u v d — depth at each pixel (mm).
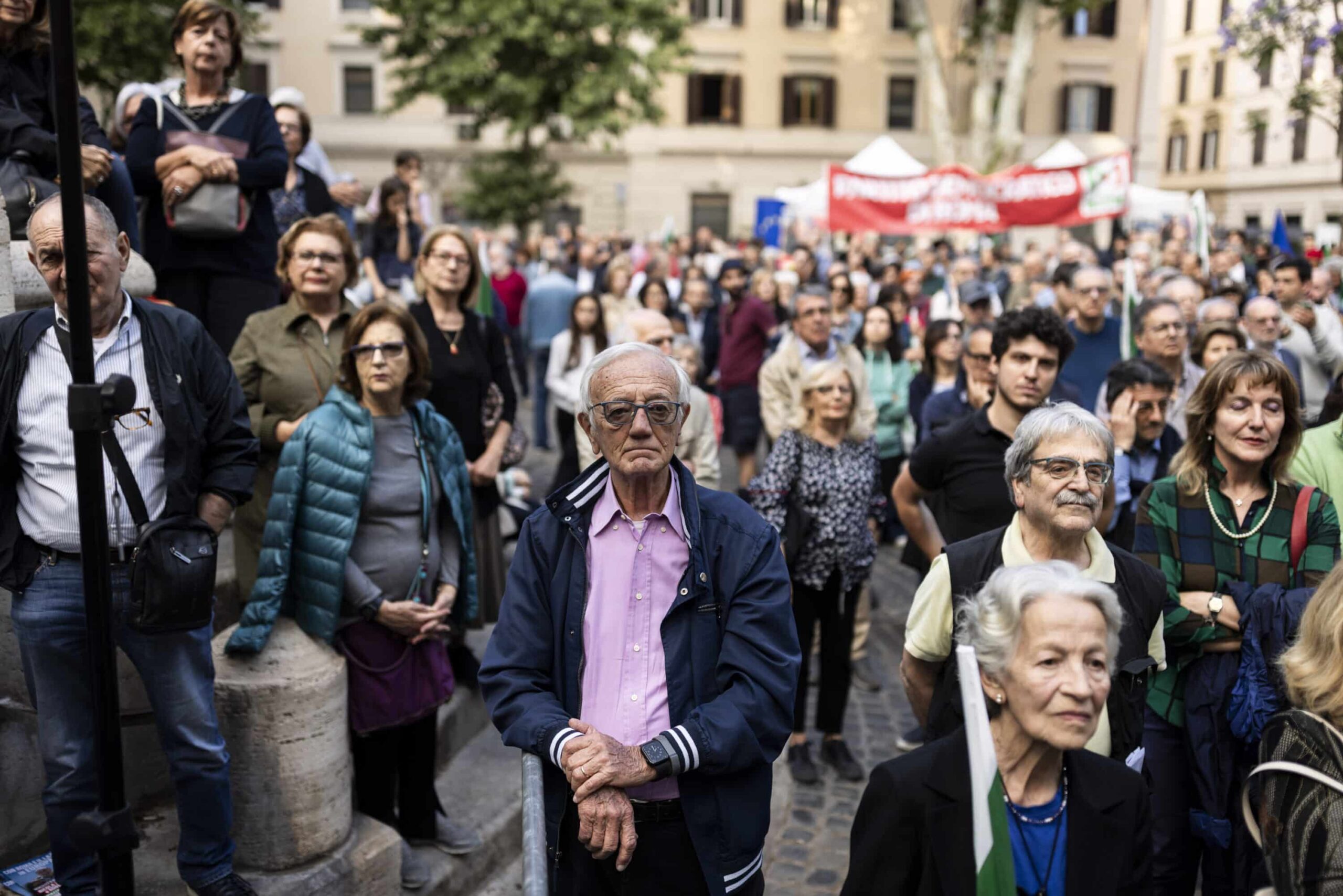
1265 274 10141
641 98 24672
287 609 3562
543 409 11680
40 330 2789
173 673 2926
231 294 4652
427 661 3709
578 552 2561
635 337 5039
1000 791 1851
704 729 2357
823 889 4039
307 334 4199
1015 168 9930
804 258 13922
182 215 4402
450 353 4762
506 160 25234
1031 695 1999
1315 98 13875
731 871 2445
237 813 3316
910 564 4613
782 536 4699
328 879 3355
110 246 2740
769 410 6848
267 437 4121
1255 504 3199
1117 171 9727
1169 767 3189
